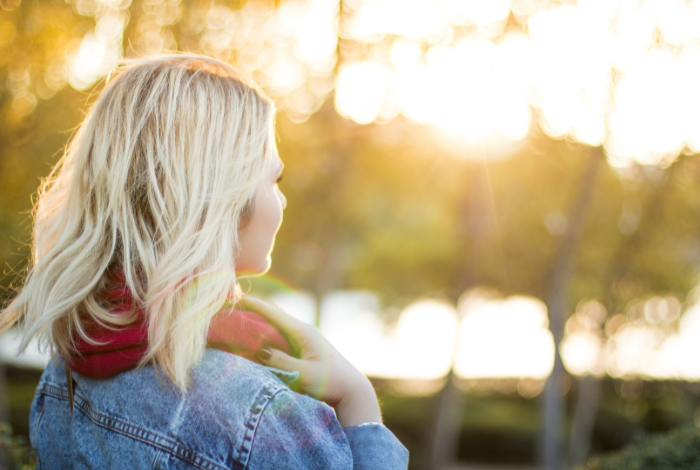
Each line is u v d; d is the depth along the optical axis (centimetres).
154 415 85
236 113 94
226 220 90
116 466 86
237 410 83
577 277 975
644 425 1366
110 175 90
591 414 971
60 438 102
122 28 591
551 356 802
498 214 960
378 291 1454
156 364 87
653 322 1002
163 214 88
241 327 91
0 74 573
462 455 1471
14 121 599
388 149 889
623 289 973
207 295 85
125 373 89
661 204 834
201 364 86
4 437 221
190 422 84
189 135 91
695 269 945
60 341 90
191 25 638
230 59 668
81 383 94
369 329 1574
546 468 789
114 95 95
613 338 1016
